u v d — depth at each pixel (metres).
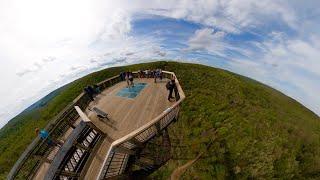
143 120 11.60
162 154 12.29
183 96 11.08
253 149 17.86
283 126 21.94
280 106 37.75
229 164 17.30
